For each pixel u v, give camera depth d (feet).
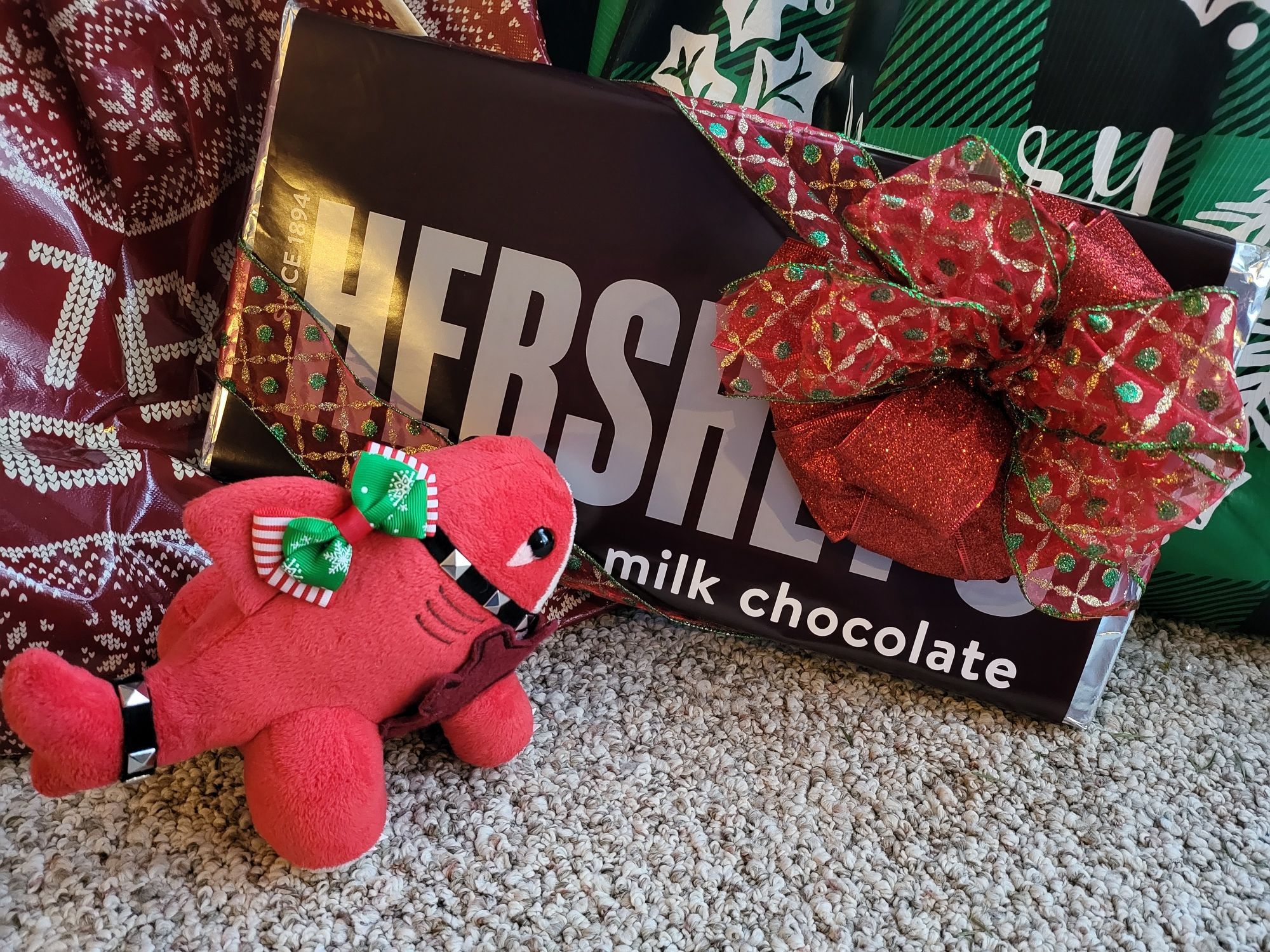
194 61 1.49
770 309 1.32
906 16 1.66
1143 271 1.29
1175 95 1.55
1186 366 1.19
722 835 1.35
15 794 1.25
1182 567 1.71
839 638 1.56
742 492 1.50
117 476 1.45
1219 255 1.36
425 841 1.28
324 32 1.42
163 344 1.57
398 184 1.44
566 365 1.48
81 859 1.19
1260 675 1.70
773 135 1.39
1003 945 1.27
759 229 1.40
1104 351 1.19
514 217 1.44
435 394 1.51
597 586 1.60
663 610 1.59
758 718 1.52
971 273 1.21
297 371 1.52
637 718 1.48
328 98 1.43
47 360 1.42
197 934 1.15
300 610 1.13
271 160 1.45
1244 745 1.57
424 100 1.42
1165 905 1.33
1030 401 1.26
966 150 1.21
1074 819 1.43
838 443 1.37
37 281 1.39
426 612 1.19
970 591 1.51
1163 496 1.24
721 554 1.53
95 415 1.49
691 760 1.43
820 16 1.73
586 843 1.30
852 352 1.25
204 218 1.59
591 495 1.53
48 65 1.38
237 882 1.20
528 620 1.31
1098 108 1.59
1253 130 1.53
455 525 1.21
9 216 1.35
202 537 1.10
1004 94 1.63
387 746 1.38
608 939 1.21
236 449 1.55
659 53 1.82
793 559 1.52
